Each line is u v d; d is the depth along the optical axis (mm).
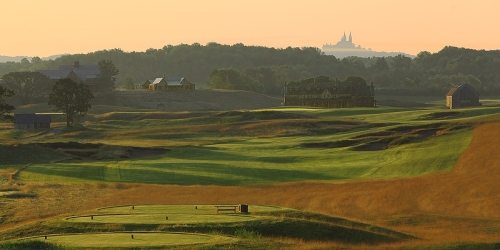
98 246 149250
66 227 178750
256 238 167500
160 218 187250
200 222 179375
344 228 186125
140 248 148250
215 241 158375
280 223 181375
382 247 169250
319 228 183625
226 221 181250
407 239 189000
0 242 156875
